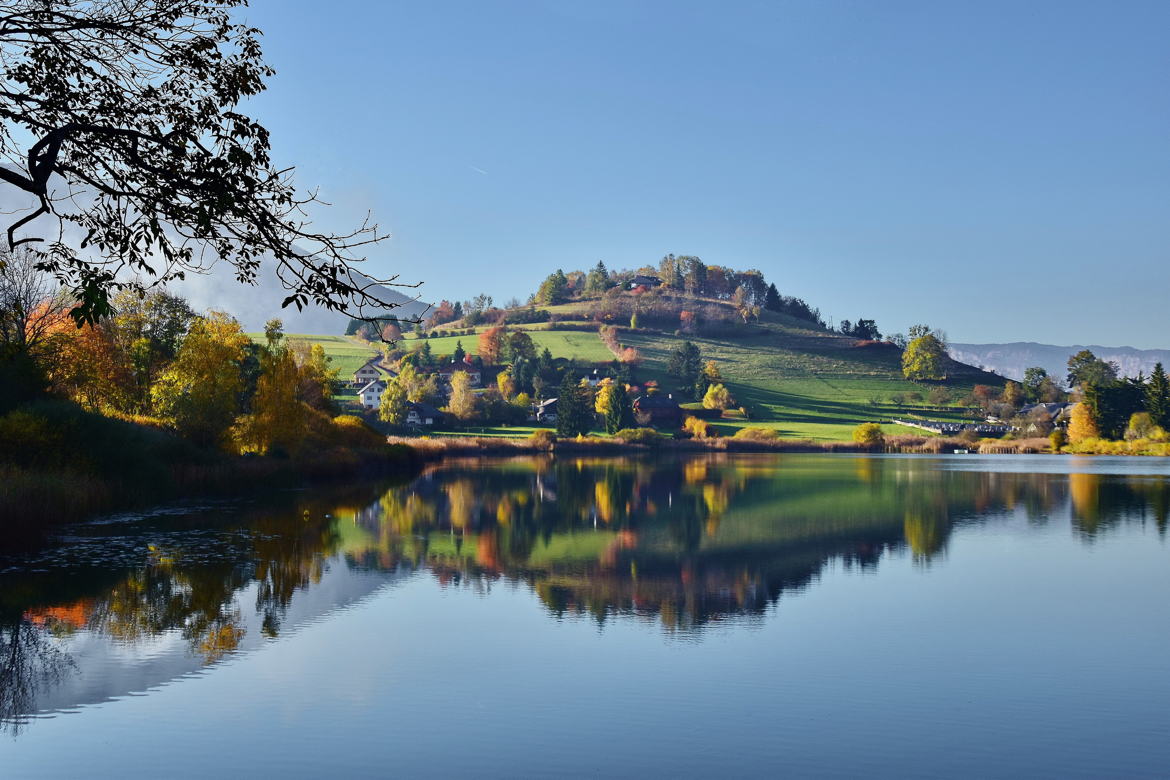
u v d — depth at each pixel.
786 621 23.50
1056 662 19.59
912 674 18.72
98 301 10.49
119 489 43.25
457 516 48.00
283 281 10.40
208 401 60.41
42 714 15.62
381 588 27.16
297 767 13.46
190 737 14.62
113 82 11.37
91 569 28.64
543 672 18.53
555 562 33.00
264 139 10.96
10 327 45.56
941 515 49.94
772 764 13.88
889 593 27.48
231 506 47.41
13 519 33.59
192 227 10.68
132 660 18.94
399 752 14.12
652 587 28.25
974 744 14.76
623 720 15.69
